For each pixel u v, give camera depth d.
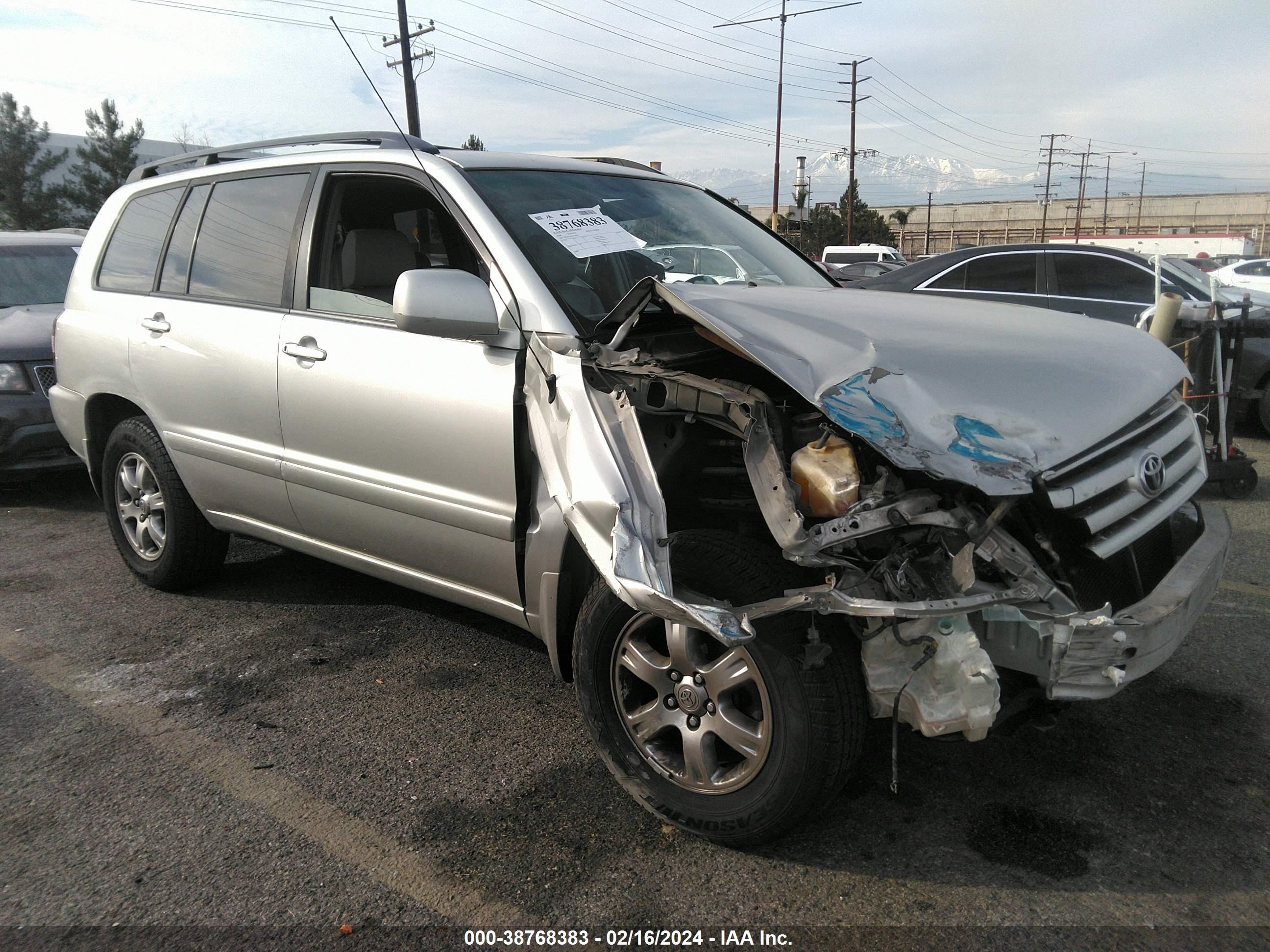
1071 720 3.09
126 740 3.09
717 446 2.67
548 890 2.32
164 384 3.93
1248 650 3.55
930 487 2.11
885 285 8.45
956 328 2.61
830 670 2.21
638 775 2.57
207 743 3.06
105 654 3.76
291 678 3.53
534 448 2.63
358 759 2.95
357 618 4.10
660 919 2.21
